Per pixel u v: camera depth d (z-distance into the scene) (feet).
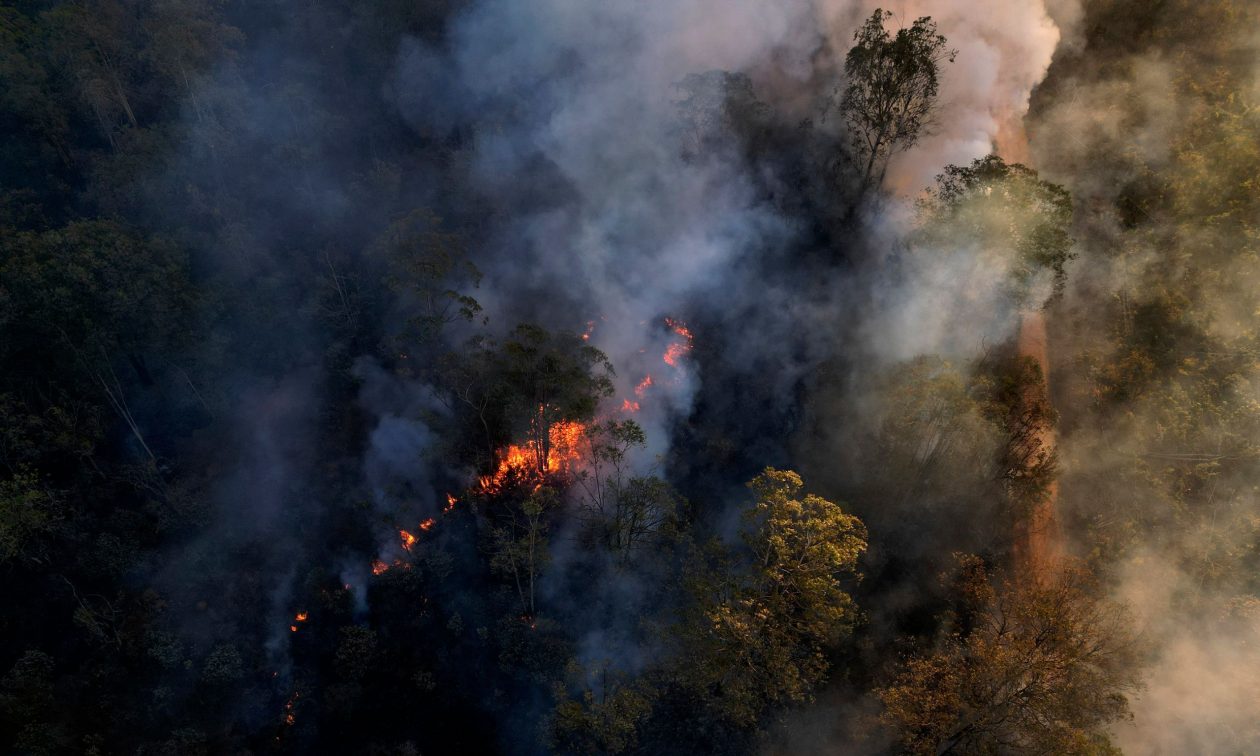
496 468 186.50
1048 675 113.50
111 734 144.46
